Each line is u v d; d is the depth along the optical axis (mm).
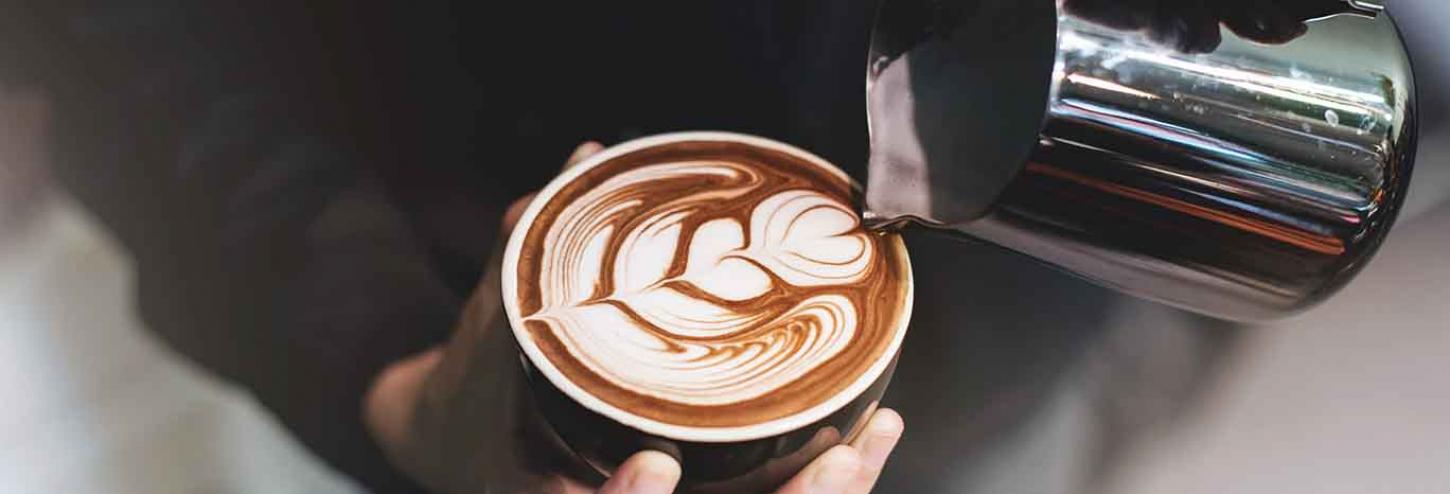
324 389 563
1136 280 342
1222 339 487
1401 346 481
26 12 507
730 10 489
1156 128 308
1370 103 314
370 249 554
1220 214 318
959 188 361
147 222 548
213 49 516
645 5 491
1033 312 495
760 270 378
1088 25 307
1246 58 309
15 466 554
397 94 526
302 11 503
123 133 533
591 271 377
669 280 376
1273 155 311
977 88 383
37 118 526
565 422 355
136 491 567
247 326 563
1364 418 479
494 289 467
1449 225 474
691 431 336
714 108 521
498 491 450
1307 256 327
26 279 548
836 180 408
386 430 558
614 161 408
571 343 357
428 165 543
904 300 370
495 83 518
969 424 504
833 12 483
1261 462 481
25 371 551
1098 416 494
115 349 566
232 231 538
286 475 580
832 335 361
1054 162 314
